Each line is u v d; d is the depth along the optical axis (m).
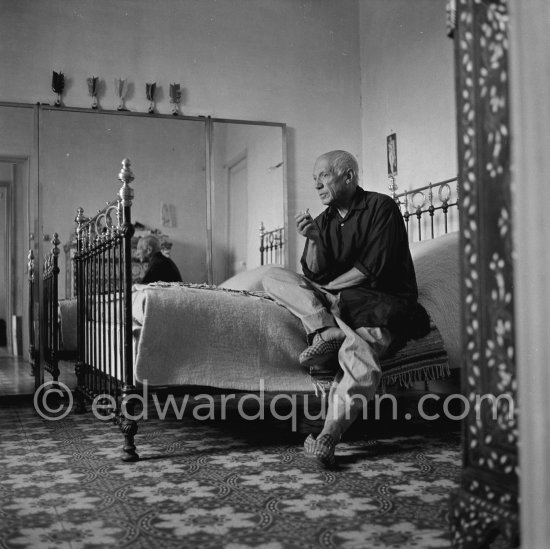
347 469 2.42
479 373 1.41
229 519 1.82
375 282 2.79
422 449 2.78
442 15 4.41
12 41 4.87
